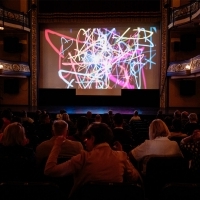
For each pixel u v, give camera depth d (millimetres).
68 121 7340
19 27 17422
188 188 2309
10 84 18641
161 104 18359
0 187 2305
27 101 18938
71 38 18578
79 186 2855
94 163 2824
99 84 18453
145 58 18391
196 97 18422
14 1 18438
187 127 6148
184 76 17016
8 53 18797
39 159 3975
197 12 14586
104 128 2934
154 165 3562
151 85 18453
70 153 3879
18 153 3766
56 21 18266
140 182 3240
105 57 18391
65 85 18703
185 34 17719
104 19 18141
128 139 5324
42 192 2305
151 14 18016
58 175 2873
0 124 6277
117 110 16375
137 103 18688
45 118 7512
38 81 18828
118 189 2336
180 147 4477
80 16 18141
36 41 18531
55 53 18703
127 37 18359
